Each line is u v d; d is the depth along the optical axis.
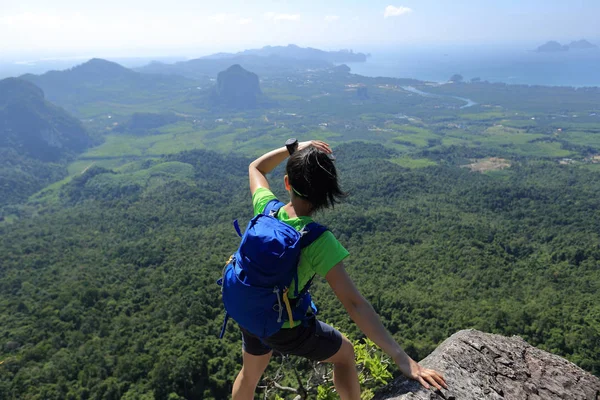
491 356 2.87
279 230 2.12
